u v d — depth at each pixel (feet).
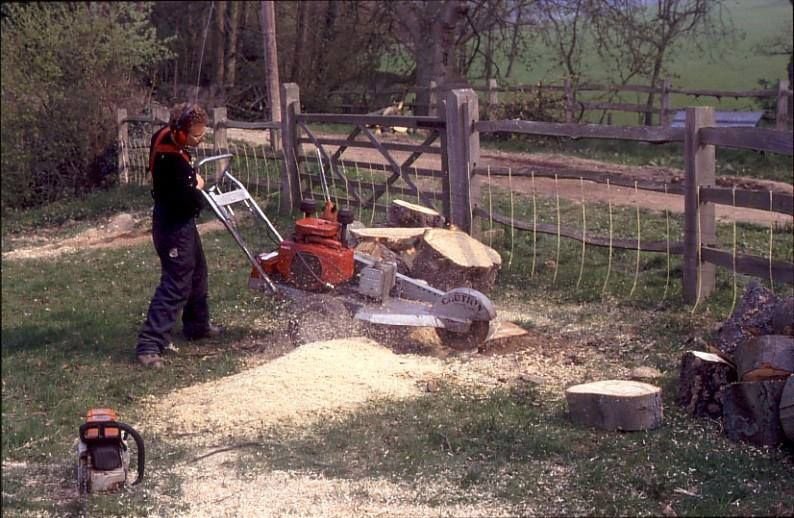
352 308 23.25
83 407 20.93
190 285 24.45
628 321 24.07
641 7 69.15
